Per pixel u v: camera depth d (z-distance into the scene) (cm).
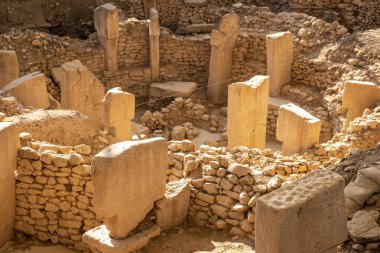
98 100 1378
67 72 1315
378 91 1223
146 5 1861
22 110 1052
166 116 1575
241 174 665
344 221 500
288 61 1559
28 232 708
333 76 1486
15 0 1745
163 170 637
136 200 611
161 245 632
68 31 1830
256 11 1767
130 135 1145
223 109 1631
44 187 689
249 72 1686
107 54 1659
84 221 688
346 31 1590
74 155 675
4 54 1381
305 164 803
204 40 1728
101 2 1853
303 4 1831
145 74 1709
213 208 673
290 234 460
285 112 1105
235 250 623
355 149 980
